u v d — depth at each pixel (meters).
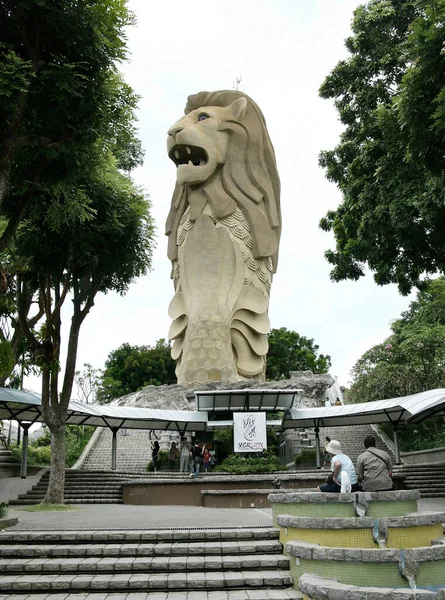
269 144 39.28
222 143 37.53
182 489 19.16
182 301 37.56
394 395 33.03
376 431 32.47
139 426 26.59
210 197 37.16
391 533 7.76
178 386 33.81
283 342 62.59
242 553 9.13
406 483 20.30
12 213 13.64
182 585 8.04
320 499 8.70
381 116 14.67
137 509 16.52
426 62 12.02
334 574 7.11
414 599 5.88
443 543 7.33
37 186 11.84
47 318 16.83
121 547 9.27
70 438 32.56
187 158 37.84
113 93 11.69
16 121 10.12
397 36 21.95
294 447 29.88
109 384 55.84
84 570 8.59
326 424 27.22
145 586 8.05
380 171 16.86
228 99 39.31
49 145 11.02
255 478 19.17
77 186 13.17
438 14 11.71
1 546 9.53
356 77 22.91
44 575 8.53
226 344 35.22
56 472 16.98
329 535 7.95
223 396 25.62
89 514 14.56
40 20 10.59
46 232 15.20
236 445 24.00
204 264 36.59
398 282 21.38
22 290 17.22
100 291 18.27
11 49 10.62
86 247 15.51
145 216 16.53
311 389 36.62
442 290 39.09
